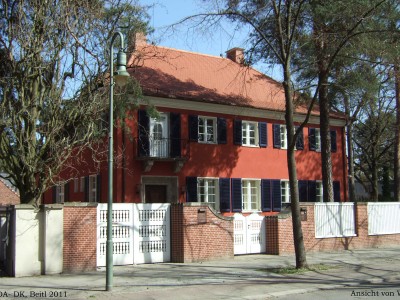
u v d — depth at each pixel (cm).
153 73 2495
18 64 1421
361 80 1814
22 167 1441
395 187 2577
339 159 3039
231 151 2539
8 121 1355
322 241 1905
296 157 2830
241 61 1730
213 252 1586
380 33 1545
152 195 2264
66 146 1457
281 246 1762
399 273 1366
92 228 1371
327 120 2209
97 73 1518
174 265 1463
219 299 992
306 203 1877
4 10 1443
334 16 1480
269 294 1049
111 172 1097
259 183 2645
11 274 1284
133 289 1073
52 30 1445
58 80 1484
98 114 1542
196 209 1559
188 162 2359
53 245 1301
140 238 1488
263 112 2703
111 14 1580
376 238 2100
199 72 2769
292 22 1557
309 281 1218
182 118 2372
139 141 2177
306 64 1700
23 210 1281
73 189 2589
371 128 3453
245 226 1764
